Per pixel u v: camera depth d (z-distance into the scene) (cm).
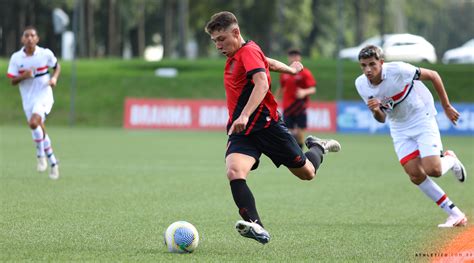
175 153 7075
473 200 4172
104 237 2805
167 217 3366
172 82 12556
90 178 4941
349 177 5325
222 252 2538
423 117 3216
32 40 4756
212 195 4191
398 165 6272
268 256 2473
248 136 2562
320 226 3186
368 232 3031
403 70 3114
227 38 2481
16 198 3894
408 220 3403
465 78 12350
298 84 7025
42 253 2461
